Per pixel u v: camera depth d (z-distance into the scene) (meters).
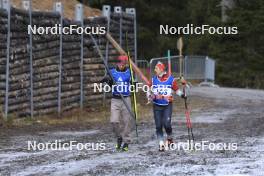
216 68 108.81
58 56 52.53
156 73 31.52
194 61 93.38
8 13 46.22
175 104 62.69
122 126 32.53
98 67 57.88
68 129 43.66
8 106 46.22
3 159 29.78
